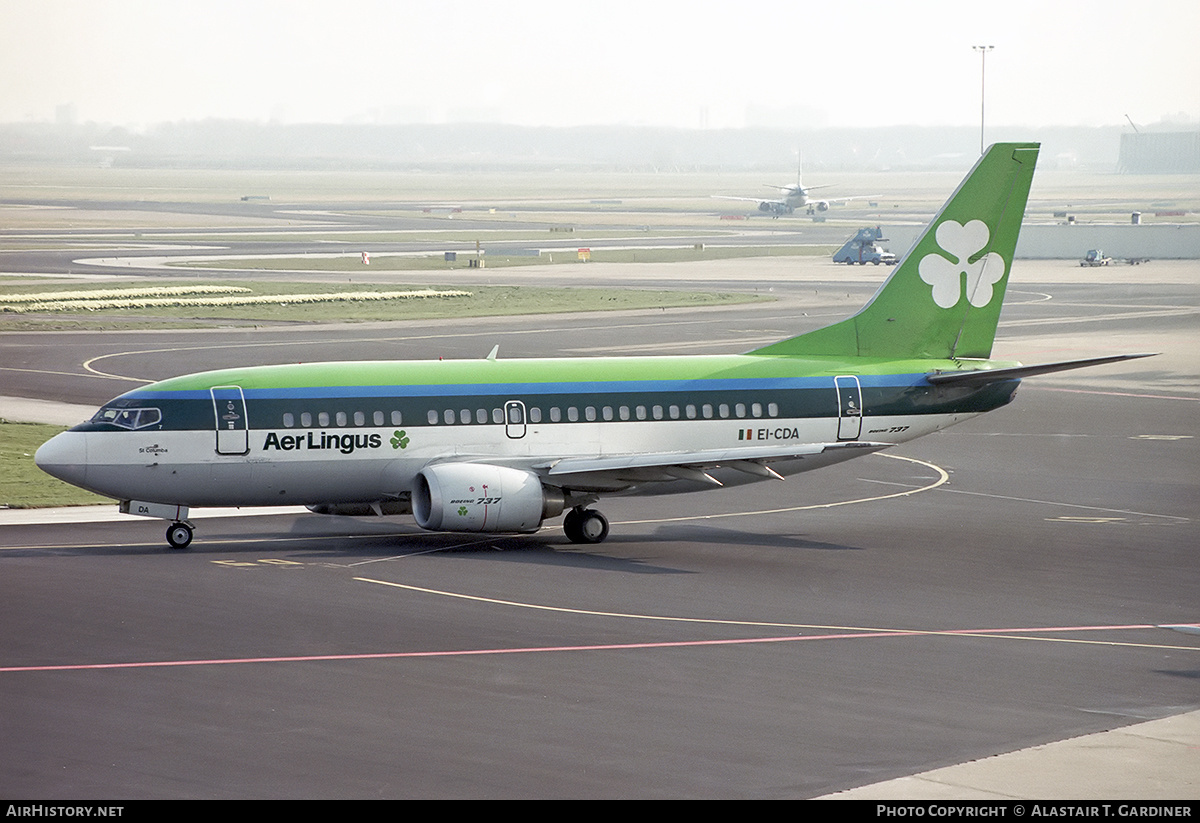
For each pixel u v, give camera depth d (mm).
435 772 56312
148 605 85688
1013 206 120375
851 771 57188
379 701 66250
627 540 113438
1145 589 96562
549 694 67938
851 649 78062
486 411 109750
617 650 76875
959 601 91625
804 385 116312
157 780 54906
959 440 172125
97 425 103562
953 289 120688
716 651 77000
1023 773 57062
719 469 114500
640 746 60062
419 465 108188
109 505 125500
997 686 70750
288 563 100375
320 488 107500
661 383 114125
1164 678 73000
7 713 63656
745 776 56406
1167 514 127312
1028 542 113750
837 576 99312
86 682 68812
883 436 118125
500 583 94438
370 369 109938
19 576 94000
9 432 160500
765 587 94875
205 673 70750
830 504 132000
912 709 66250
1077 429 180625
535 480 106375
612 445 112000
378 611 85188
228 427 104625
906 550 109938
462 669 72188
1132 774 57000
